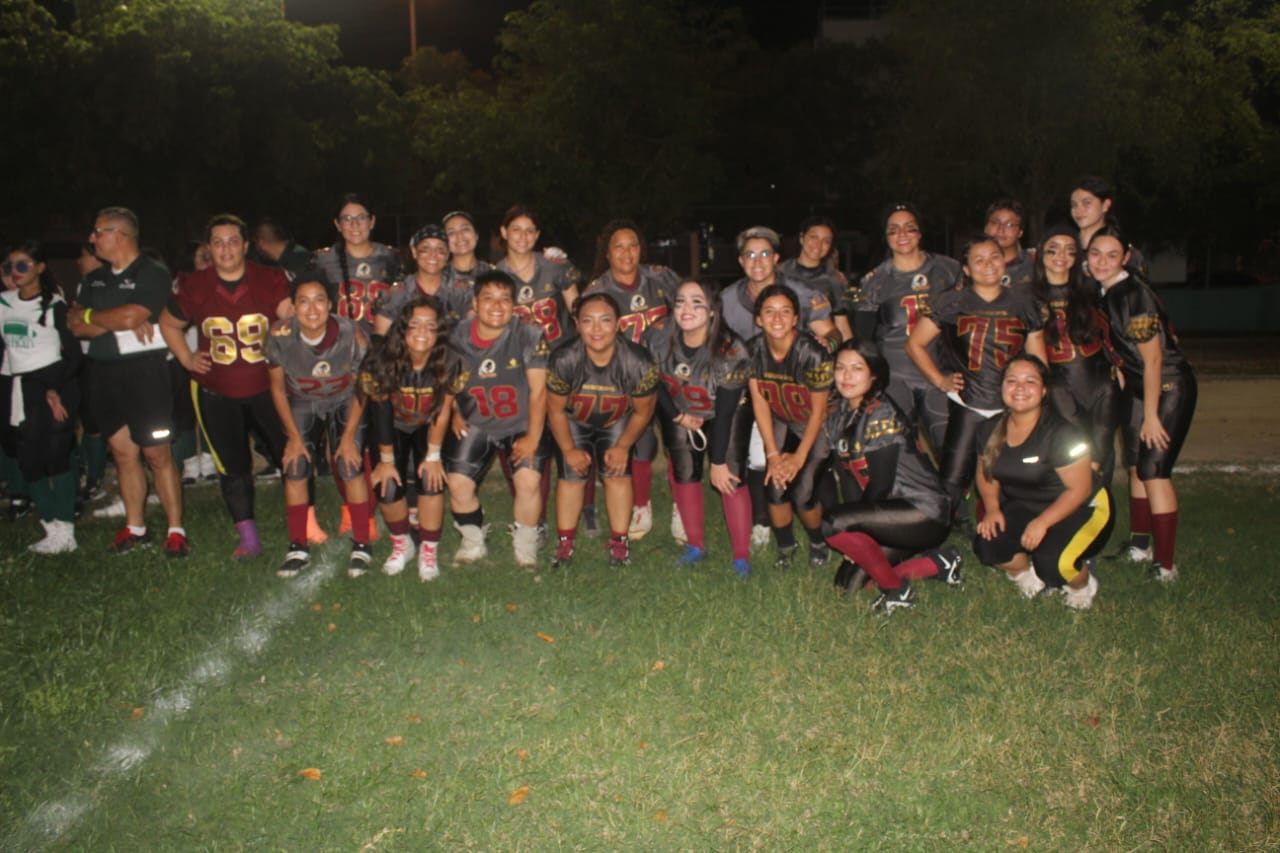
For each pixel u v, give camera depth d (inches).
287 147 742.5
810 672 192.5
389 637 215.8
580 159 760.3
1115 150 762.2
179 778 163.6
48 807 155.9
